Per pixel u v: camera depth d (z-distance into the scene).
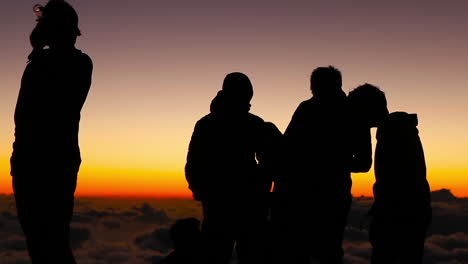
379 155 3.55
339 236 3.24
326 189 3.17
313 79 3.28
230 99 3.01
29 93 2.48
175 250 3.04
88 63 2.79
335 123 3.21
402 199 3.48
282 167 3.17
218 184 2.98
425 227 3.54
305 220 3.18
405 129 3.52
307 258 3.21
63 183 2.55
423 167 3.55
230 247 3.04
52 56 2.56
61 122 2.55
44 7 2.62
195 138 3.02
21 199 2.48
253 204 3.04
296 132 3.23
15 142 2.49
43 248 2.51
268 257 3.11
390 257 3.55
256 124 3.12
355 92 3.42
